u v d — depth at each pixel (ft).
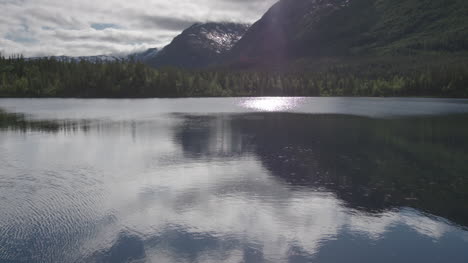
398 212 82.38
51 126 235.61
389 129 223.51
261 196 92.48
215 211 82.07
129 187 99.86
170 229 72.23
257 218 78.38
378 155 144.25
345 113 343.87
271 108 421.18
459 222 76.79
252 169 120.06
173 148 157.89
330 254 62.95
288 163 129.08
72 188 98.58
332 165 126.11
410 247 65.62
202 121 270.46
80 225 73.46
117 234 69.51
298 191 96.78
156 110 387.34
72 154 145.38
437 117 298.76
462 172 116.98
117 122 261.24
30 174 113.60
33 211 80.64
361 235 70.54
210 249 64.13
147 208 83.56
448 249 64.95
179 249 64.03
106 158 137.69
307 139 183.32
